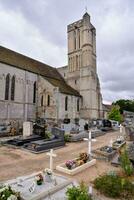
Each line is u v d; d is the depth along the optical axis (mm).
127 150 15438
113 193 8844
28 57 50188
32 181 9891
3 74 35469
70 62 58406
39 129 25547
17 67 38531
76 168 12531
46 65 56750
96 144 23797
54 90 42250
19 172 12258
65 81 58594
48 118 42406
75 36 58781
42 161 15078
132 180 11055
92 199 8109
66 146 22156
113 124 50594
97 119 51938
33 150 18234
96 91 56375
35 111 43438
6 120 35531
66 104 46750
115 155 17672
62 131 24062
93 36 58656
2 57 37281
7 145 20500
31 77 42625
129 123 40500
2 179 10883
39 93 44312
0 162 14445
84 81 54188
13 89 37844
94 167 13930
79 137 26859
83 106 53406
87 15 55812
